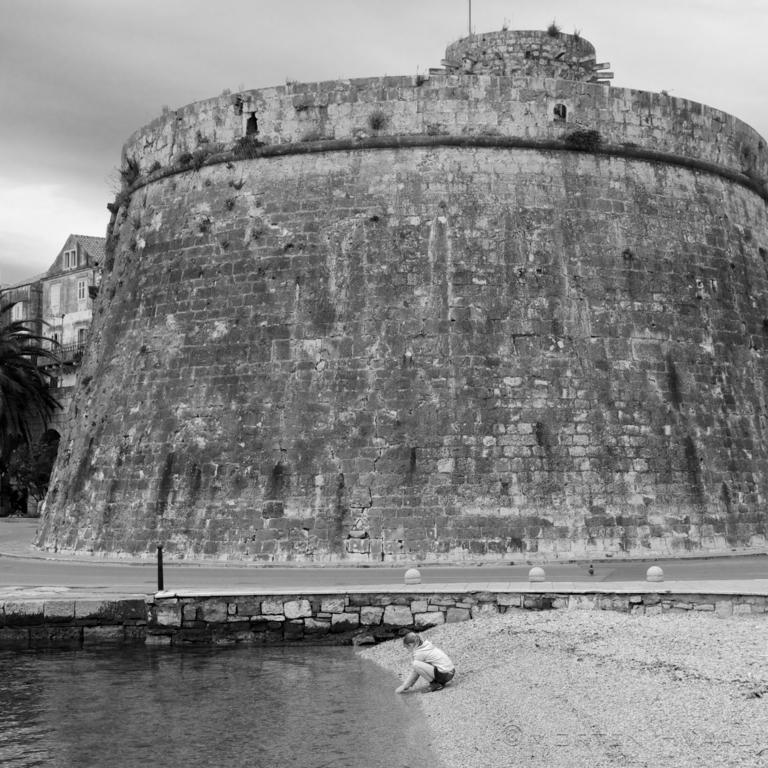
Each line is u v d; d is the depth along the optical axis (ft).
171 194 122.62
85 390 130.11
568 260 111.45
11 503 237.25
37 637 80.89
